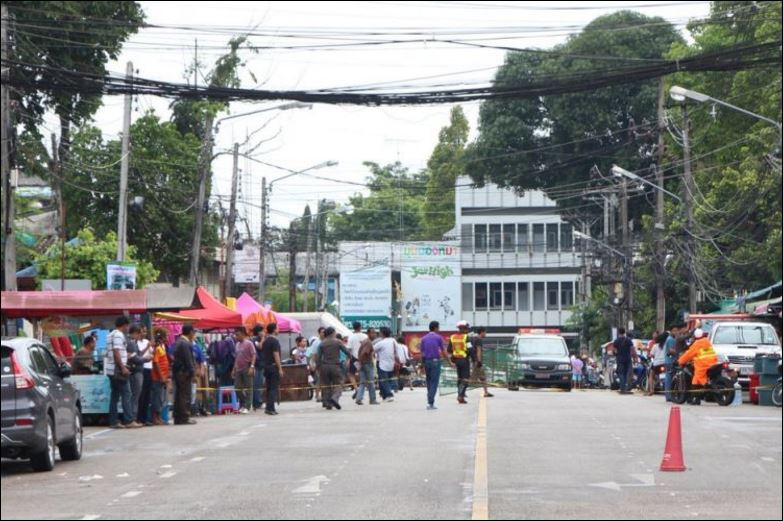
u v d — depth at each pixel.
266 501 15.10
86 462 20.67
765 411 31.91
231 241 48.81
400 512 14.00
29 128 45.62
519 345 52.47
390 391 38.84
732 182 53.19
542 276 101.38
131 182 56.22
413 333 99.88
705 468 18.61
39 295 29.72
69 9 42.16
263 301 62.41
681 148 61.97
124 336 28.20
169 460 20.52
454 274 100.19
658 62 32.03
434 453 20.83
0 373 18.59
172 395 32.12
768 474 17.86
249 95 27.80
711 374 34.84
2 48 29.50
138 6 44.41
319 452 21.28
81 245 48.94
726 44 56.44
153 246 59.12
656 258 54.97
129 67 33.28
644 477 17.47
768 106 52.56
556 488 16.20
